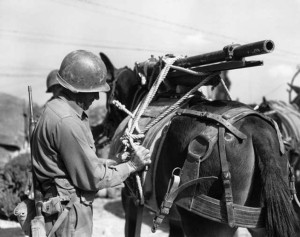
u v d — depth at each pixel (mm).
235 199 2990
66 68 2895
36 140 2869
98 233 6289
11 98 10805
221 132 3012
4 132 10109
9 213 6512
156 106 3936
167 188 3295
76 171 2766
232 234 3076
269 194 2895
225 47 3150
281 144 3109
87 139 2867
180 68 3607
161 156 3383
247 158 2994
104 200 8539
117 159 3377
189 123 3215
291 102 8758
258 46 2908
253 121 3102
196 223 3080
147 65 4301
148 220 6980
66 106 2863
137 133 3703
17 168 6805
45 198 2869
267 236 2922
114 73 5340
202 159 2998
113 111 5258
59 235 2818
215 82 3639
